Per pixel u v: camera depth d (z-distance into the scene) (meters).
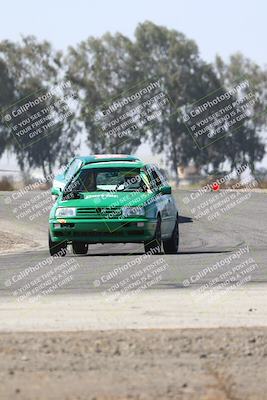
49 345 30.06
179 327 33.78
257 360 28.48
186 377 26.52
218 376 26.64
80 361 28.09
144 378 26.34
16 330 33.22
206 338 31.19
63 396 24.33
